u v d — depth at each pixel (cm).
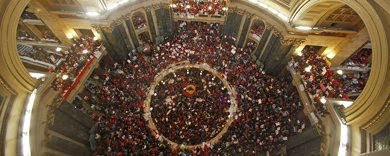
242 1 2900
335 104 2186
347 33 2648
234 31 3334
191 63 3294
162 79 3244
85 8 2678
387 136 1600
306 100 2569
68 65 2623
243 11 2977
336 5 2333
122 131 2836
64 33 2906
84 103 2812
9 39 1767
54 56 2734
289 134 2808
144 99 3100
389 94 1614
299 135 2564
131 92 3102
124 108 2988
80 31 3005
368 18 1798
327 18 2591
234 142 2889
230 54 3359
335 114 2052
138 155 2748
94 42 2958
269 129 2881
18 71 1841
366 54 2908
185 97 3166
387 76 1650
